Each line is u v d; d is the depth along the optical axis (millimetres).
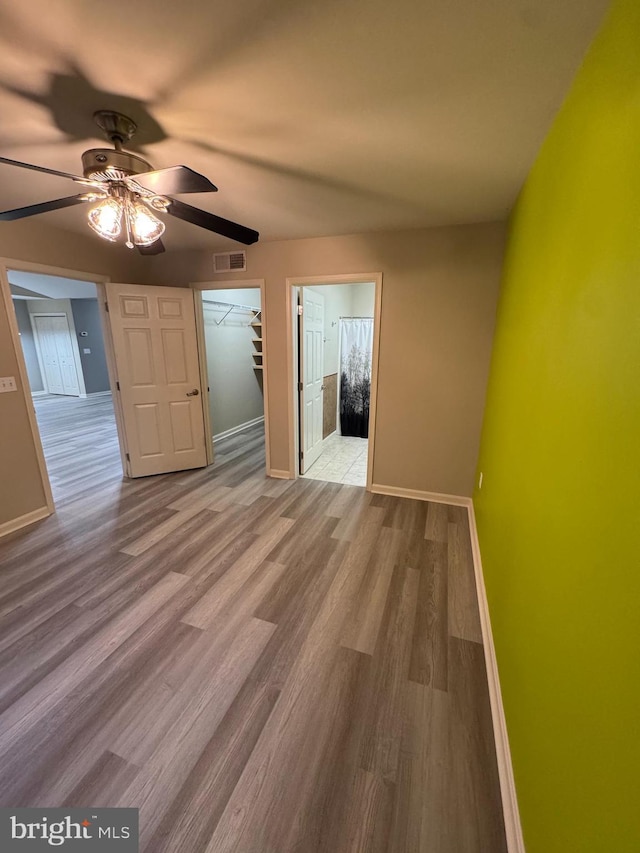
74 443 5180
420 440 3303
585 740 732
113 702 1515
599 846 639
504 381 2162
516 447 1651
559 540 995
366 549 2617
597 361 850
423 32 1032
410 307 3074
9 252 2721
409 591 2191
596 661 716
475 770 1289
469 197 2273
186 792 1216
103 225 1713
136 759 1309
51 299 8453
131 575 2322
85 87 1279
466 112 1418
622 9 827
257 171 1941
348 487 3689
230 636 1852
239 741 1370
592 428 847
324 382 5031
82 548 2617
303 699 1533
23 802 1191
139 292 3598
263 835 1113
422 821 1150
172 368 3896
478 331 2949
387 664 1702
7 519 2814
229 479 3898
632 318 686
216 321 4957
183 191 1557
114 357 3621
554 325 1227
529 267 1721
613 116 855
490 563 2014
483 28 1014
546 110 1380
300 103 1371
